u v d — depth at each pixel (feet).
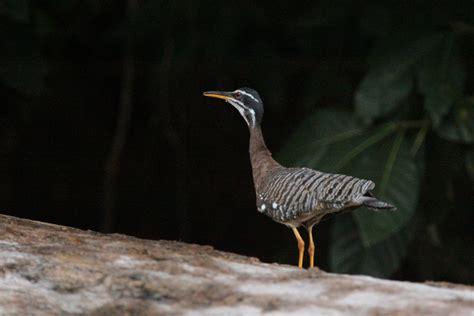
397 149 47.09
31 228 32.12
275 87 57.62
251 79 58.23
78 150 65.16
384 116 49.98
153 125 64.49
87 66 62.64
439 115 45.57
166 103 61.31
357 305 24.26
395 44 47.91
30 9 52.75
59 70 62.44
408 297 24.80
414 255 58.49
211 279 26.68
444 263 58.44
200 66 58.75
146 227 65.10
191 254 29.40
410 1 48.96
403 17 48.78
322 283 26.23
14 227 31.86
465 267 58.49
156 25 55.21
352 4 50.21
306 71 59.52
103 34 61.26
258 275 27.07
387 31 49.11
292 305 24.41
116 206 64.95
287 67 57.21
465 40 50.08
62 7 58.13
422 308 23.76
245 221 64.59
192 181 64.90
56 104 63.93
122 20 58.85
